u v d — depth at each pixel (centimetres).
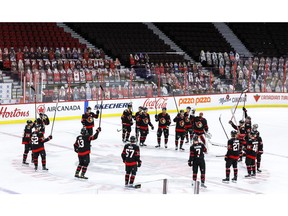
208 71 3709
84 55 3612
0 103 2827
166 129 2353
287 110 3709
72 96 3061
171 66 3684
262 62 3900
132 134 2667
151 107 3350
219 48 4353
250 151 1864
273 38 4638
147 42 4144
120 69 3331
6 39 3597
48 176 1814
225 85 3681
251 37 4572
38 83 2936
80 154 1761
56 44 3719
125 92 3253
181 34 4372
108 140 2498
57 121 2989
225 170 1977
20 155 2133
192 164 1717
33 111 2927
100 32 4038
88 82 3139
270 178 1881
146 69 3403
